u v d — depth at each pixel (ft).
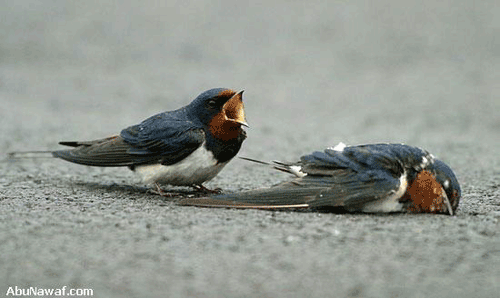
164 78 96.63
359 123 73.97
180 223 31.07
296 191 33.09
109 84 93.09
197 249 27.45
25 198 36.86
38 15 130.62
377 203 33.04
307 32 122.42
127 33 121.29
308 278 24.67
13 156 53.42
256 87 92.43
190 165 37.09
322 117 77.51
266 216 32.60
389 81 96.02
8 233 29.32
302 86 93.71
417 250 27.76
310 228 30.48
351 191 32.50
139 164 38.34
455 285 24.21
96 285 23.89
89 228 30.19
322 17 130.72
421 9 133.69
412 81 95.50
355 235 29.55
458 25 123.13
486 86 91.91
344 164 33.24
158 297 23.02
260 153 57.93
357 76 99.14
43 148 57.21
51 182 42.73
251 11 135.74
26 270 25.17
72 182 42.98
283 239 28.84
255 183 44.47
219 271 25.21
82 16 131.03
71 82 94.17
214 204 33.37
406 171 32.91
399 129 71.05
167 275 24.80
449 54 108.78
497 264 26.30
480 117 76.64
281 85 94.02
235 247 27.76
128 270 25.23
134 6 138.82
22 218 31.89
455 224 31.68
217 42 117.19
